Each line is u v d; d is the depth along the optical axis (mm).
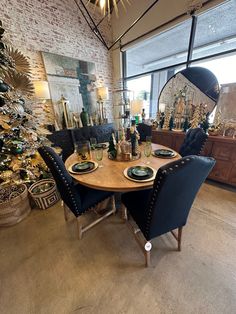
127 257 1337
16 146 1889
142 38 3352
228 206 1899
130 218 1766
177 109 2971
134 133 1729
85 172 1386
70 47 3270
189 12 2520
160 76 4703
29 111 2182
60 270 1254
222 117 2395
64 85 3256
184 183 904
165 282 1136
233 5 2322
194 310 979
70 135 2826
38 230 1676
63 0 3021
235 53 2361
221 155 2236
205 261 1268
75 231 1644
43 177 2242
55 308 1021
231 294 1045
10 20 2467
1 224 1704
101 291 1103
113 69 4234
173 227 1188
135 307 1008
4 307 1040
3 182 1827
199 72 2686
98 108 3986
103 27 3783
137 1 3207
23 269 1274
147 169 1350
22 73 2332
